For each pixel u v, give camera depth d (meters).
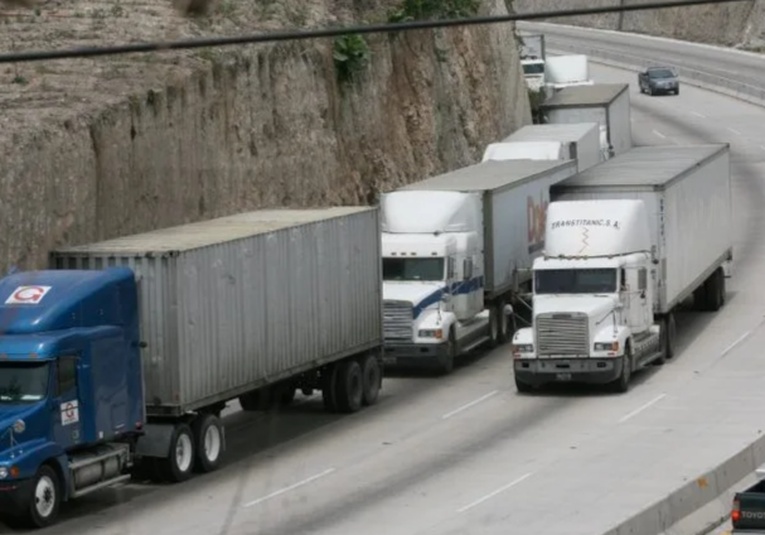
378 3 96.31
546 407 62.84
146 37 74.94
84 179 62.44
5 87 67.00
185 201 70.31
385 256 70.31
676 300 71.69
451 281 70.62
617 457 52.91
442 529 43.31
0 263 56.81
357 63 88.38
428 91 98.19
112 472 48.22
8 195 57.69
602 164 79.44
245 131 76.12
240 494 48.78
